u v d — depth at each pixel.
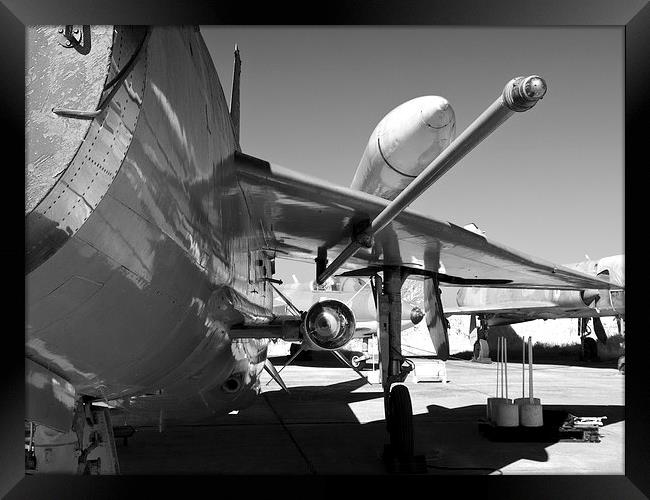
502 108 2.33
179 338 3.59
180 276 3.16
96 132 2.16
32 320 2.33
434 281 7.90
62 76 2.15
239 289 5.18
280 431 8.58
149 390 4.12
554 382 15.12
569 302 19.41
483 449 7.31
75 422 3.14
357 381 16.33
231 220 4.53
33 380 2.54
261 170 4.79
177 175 2.87
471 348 35.28
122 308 2.70
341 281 23.27
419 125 5.62
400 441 6.11
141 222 2.54
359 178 6.84
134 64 2.33
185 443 7.70
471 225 8.56
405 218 5.61
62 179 2.09
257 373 7.02
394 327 6.91
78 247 2.22
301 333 5.34
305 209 5.52
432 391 13.38
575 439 7.89
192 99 3.19
